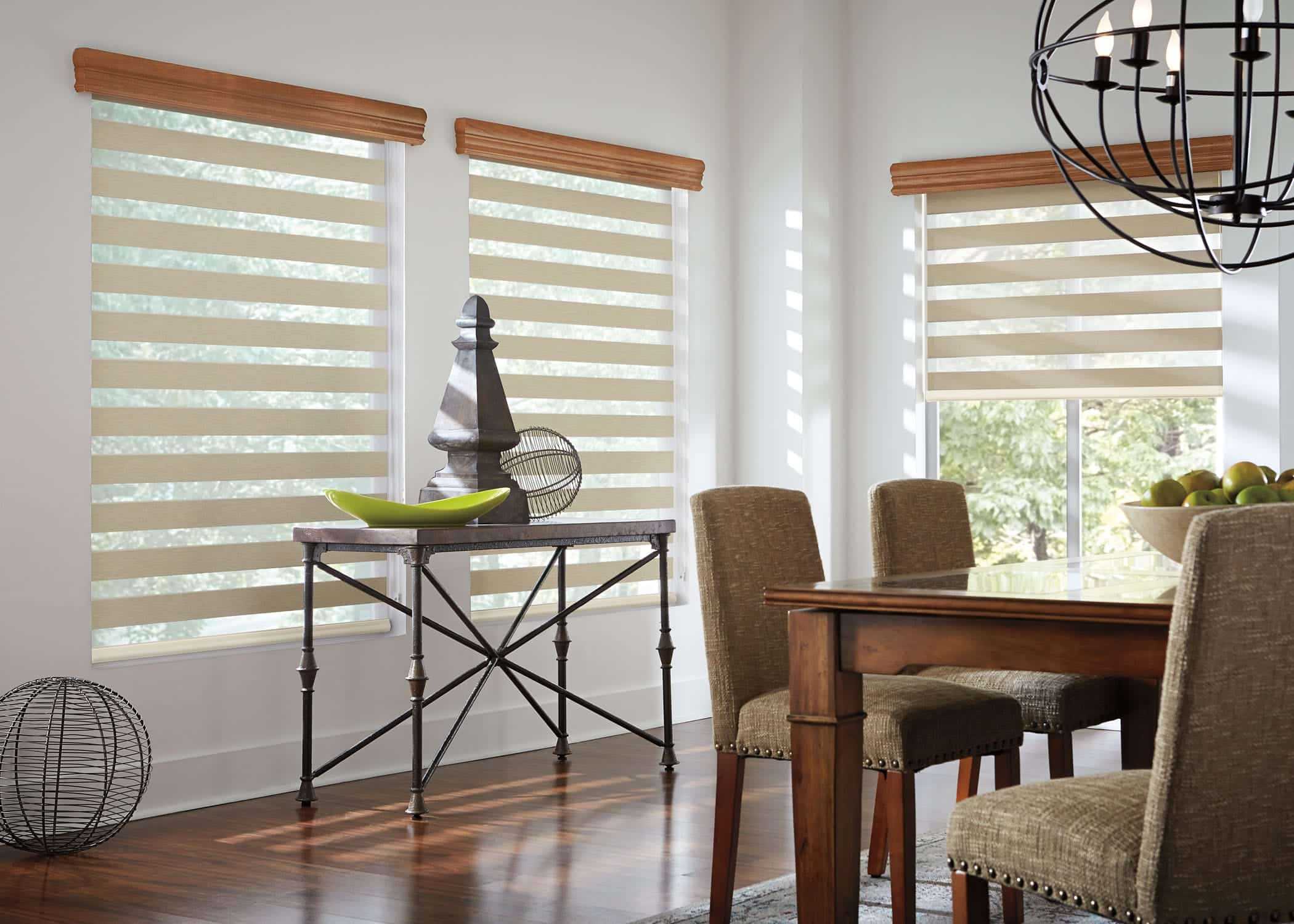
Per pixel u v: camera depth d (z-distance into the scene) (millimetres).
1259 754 1851
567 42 5273
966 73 5719
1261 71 5152
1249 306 5191
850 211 5910
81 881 3328
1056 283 5570
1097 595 2211
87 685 3670
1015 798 2068
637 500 5566
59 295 3871
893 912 2764
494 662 4309
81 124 3920
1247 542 1789
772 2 5816
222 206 4305
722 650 2898
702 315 5785
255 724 4266
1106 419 5602
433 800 4180
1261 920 1890
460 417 4332
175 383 4191
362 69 4602
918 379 5812
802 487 5723
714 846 2900
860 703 2428
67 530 3879
